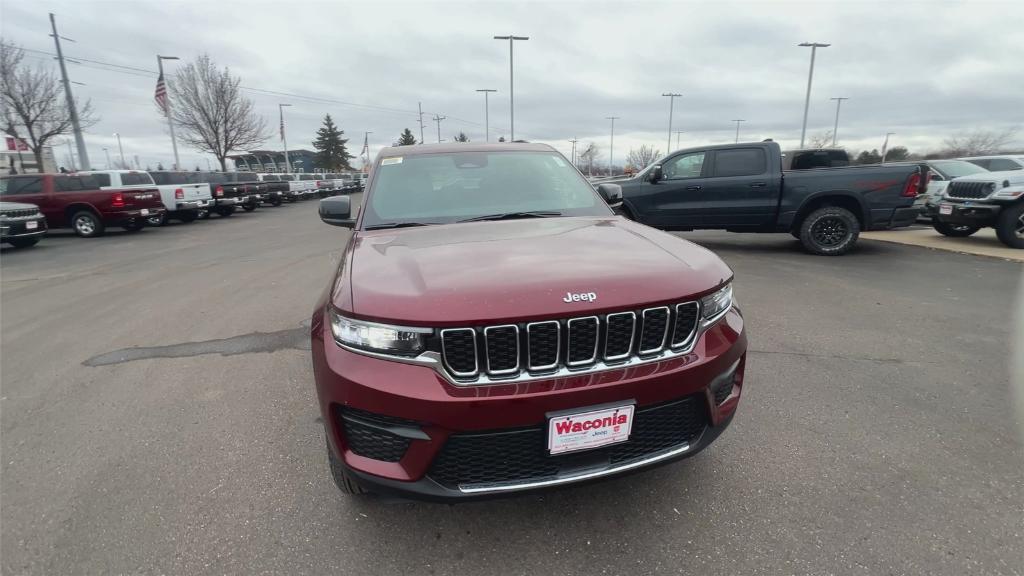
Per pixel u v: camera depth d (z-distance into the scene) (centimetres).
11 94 1942
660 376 185
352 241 268
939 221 1014
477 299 177
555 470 185
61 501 247
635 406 183
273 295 637
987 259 774
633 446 193
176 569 203
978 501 227
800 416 302
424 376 176
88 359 435
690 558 201
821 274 672
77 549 216
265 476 261
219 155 3167
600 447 184
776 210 812
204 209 1812
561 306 177
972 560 195
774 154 805
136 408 339
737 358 212
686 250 229
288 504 239
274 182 2659
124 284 746
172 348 454
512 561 203
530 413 175
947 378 349
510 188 325
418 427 178
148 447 291
